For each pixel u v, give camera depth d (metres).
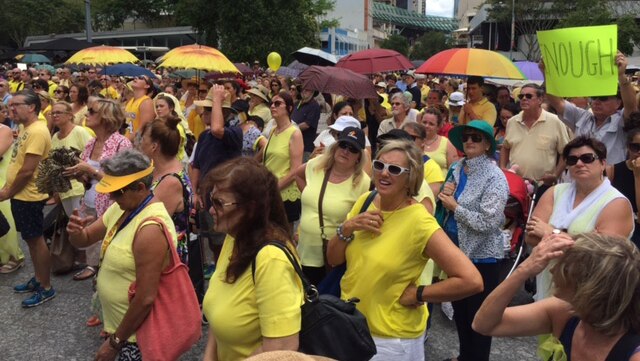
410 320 2.65
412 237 2.59
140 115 7.03
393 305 2.62
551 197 3.44
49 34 49.62
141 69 13.16
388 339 2.62
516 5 45.22
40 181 4.09
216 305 2.21
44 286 4.91
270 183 2.19
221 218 2.15
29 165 4.67
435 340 4.36
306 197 3.79
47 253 4.89
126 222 2.78
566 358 1.88
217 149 4.78
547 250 1.84
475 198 3.65
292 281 2.11
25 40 47.25
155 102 6.50
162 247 2.66
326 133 5.21
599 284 1.62
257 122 6.72
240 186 2.10
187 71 13.74
